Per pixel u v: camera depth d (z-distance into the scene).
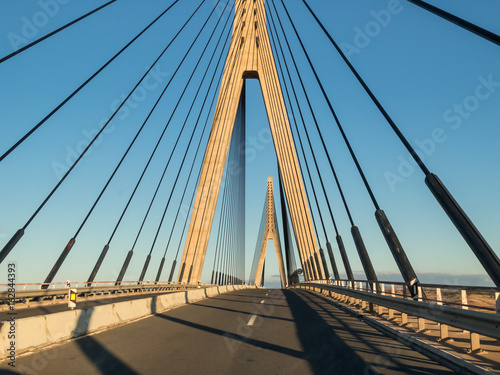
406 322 11.63
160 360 7.57
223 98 71.50
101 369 6.89
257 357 7.78
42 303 25.88
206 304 21.86
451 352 7.44
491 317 6.36
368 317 13.71
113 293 38.72
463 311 7.33
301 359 7.59
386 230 13.09
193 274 66.38
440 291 9.75
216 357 7.80
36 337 9.02
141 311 15.66
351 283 19.58
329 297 27.53
